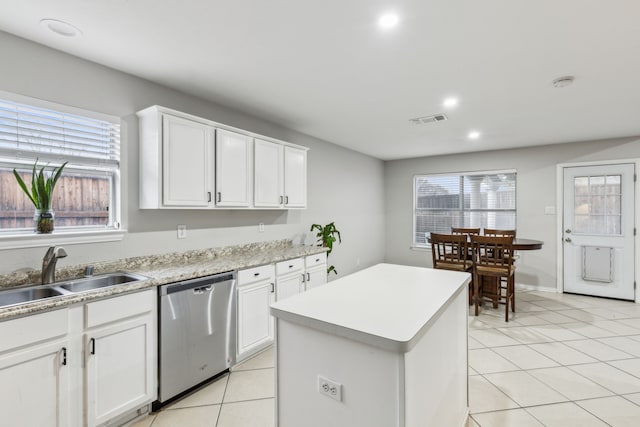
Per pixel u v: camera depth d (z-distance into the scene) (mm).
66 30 1798
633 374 2402
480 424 1861
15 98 1845
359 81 2520
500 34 1850
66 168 2104
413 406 1054
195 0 1547
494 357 2693
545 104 3025
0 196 1855
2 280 1785
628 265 4277
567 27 1772
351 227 5246
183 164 2400
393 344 956
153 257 2482
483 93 2760
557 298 4434
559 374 2416
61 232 2051
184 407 2027
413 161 6004
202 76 2416
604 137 4309
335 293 1498
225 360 2395
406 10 1631
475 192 5465
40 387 1493
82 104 2115
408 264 6070
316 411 1170
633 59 2146
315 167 4402
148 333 1921
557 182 4727
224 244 3061
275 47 2002
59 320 1549
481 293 4105
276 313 1255
